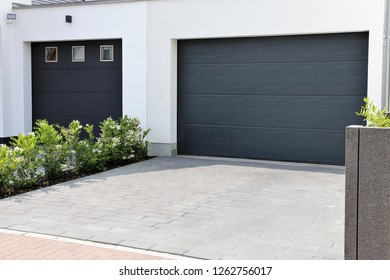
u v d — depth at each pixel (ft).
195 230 18.25
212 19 33.06
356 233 13.34
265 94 32.83
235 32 32.50
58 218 19.74
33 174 25.05
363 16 29.25
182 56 34.96
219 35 32.94
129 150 32.40
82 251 16.05
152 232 18.01
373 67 29.07
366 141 13.12
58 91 39.34
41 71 39.78
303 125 32.01
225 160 33.22
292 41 31.83
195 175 28.22
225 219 19.62
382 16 28.76
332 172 29.01
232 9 32.45
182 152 35.53
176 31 34.14
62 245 16.63
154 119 35.24
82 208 21.22
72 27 37.42
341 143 31.14
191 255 15.70
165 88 34.76
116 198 22.97
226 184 25.85
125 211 20.76
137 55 35.45
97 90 37.96
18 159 24.07
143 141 34.35
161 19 34.50
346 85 30.73
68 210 20.92
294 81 31.99
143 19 35.06
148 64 35.17
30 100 40.19
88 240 17.15
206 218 19.76
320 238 17.34
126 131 32.40
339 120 31.09
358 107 30.53
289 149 32.50
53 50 39.27
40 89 39.93
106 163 30.81
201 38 34.09
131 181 26.61
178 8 33.96
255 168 30.35
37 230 18.20
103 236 17.53
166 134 34.96
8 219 19.57
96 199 22.76
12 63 39.68
